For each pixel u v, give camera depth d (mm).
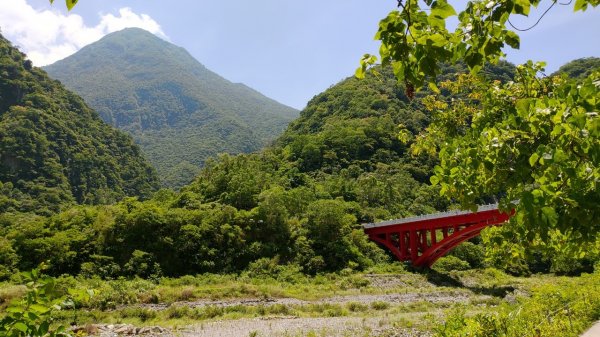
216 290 32094
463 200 4477
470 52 3115
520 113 3572
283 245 45156
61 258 37156
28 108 105562
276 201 47562
